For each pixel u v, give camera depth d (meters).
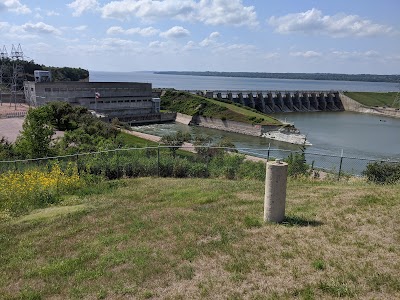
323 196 10.89
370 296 5.26
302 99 129.25
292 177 17.03
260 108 116.88
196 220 9.24
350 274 5.86
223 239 7.75
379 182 15.32
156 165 18.64
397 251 6.67
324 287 5.54
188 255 7.12
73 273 6.86
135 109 94.75
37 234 9.21
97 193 13.80
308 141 69.12
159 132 76.94
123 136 51.28
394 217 8.35
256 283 5.84
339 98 134.75
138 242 8.09
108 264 7.08
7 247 8.50
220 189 12.99
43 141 24.09
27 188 13.17
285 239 7.48
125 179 16.77
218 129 87.12
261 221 8.79
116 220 9.87
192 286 5.95
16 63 118.38
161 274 6.48
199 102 98.12
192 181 15.46
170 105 103.75
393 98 137.25
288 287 5.63
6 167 19.50
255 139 74.12
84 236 8.84
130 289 5.99
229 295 5.54
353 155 55.78
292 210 9.45
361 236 7.41
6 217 10.90
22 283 6.62
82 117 54.31
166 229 8.76
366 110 124.25
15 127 53.28
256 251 7.04
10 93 96.00
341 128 87.19
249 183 14.41
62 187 14.12
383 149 61.94
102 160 18.61
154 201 11.80
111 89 90.12
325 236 7.52
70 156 18.81
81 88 86.31
